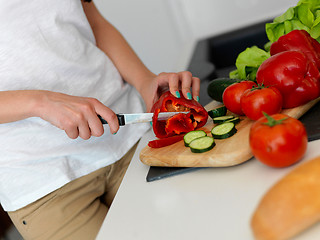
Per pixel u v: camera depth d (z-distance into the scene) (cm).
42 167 97
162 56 249
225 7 248
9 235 204
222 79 105
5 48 96
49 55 101
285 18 97
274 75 81
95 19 132
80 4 114
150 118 94
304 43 87
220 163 72
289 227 44
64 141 100
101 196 116
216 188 66
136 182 81
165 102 94
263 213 47
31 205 98
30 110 88
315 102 85
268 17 231
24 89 99
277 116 66
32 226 99
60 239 98
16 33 97
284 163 63
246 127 82
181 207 65
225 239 52
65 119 86
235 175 68
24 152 96
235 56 208
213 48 210
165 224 62
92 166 104
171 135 92
